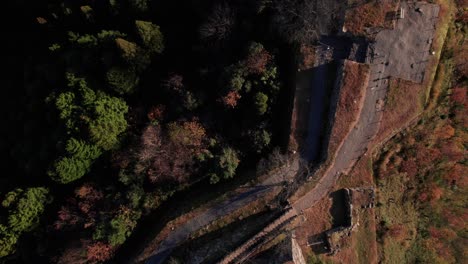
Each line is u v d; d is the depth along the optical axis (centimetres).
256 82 4334
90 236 4544
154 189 4638
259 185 4391
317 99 4353
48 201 4831
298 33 4244
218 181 4541
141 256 4503
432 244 4922
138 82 4775
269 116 4425
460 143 4788
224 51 4562
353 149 4347
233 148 4478
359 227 4425
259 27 4434
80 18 5247
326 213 4362
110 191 4675
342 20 4250
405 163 4566
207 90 4597
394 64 4328
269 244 4234
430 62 4384
